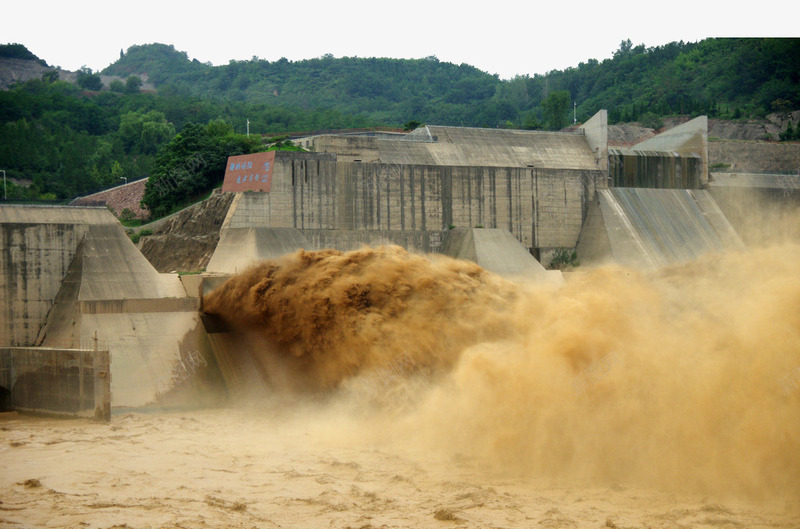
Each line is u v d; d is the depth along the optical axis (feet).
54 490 125.90
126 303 208.54
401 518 112.57
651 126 652.07
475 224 336.49
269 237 268.62
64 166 511.81
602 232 350.84
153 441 162.30
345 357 192.54
